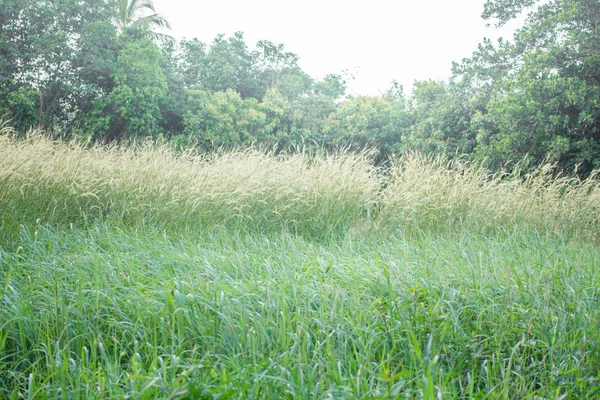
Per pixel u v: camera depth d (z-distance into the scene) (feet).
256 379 7.80
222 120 61.77
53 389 8.26
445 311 11.82
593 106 39.01
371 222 23.79
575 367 9.47
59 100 56.85
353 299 11.48
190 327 10.30
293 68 86.22
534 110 40.52
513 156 42.16
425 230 24.04
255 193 23.97
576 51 42.04
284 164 27.48
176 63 72.69
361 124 61.98
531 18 48.93
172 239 20.11
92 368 8.91
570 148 40.93
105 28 55.98
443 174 27.84
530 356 10.28
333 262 14.75
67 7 54.90
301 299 11.71
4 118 50.26
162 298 11.49
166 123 64.18
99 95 57.82
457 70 53.31
